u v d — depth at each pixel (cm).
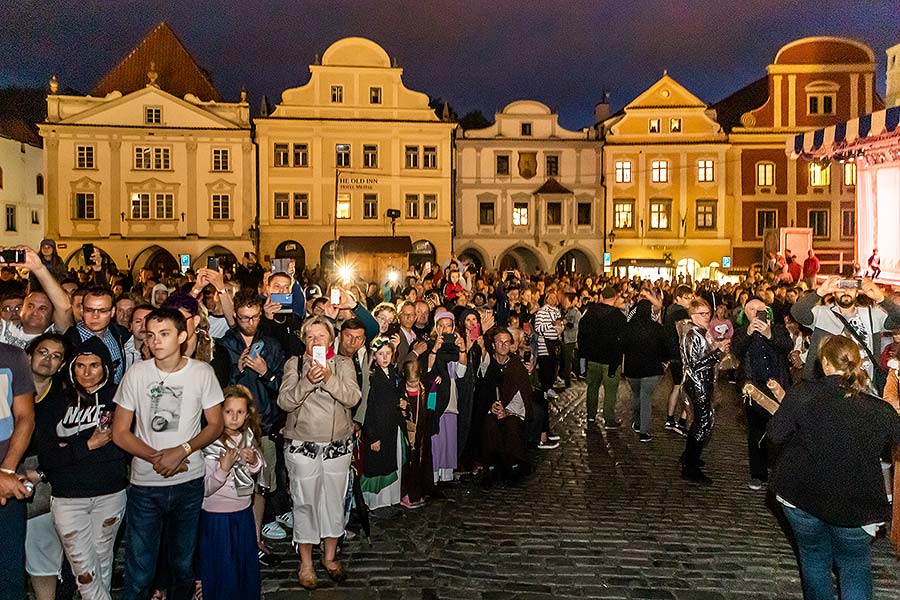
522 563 661
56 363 491
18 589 471
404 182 4219
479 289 1870
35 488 518
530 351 1154
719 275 4128
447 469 897
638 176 4334
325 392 610
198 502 512
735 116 4772
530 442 1107
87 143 3991
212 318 753
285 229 4134
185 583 514
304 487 607
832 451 487
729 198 4309
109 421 500
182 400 491
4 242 4244
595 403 1266
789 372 946
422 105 4222
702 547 704
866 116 1500
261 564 655
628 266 4231
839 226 4275
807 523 504
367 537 714
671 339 1173
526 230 4366
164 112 4047
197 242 4078
